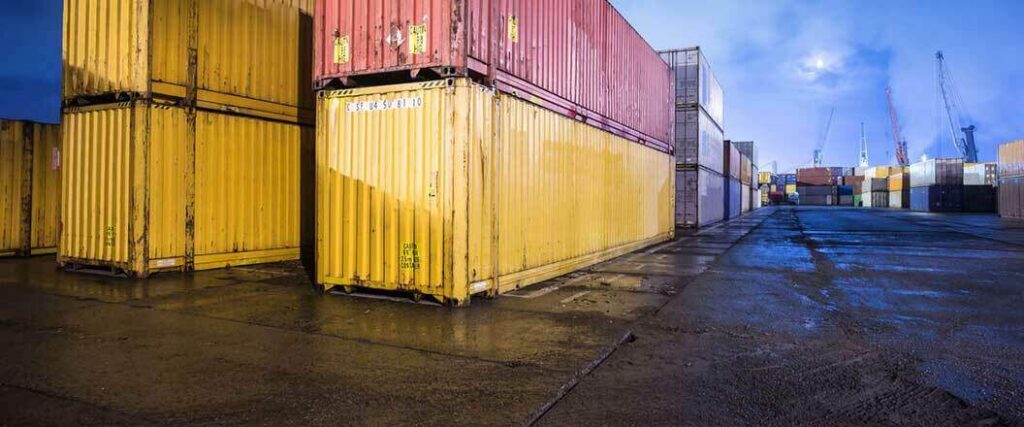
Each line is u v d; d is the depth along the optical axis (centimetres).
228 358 512
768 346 572
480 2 773
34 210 1284
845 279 1035
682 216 2620
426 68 757
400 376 465
